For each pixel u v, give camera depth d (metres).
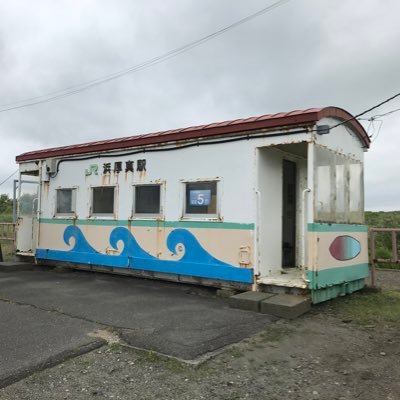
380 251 12.99
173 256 8.66
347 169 8.15
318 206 7.00
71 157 10.80
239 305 6.72
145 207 9.30
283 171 8.50
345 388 3.98
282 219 8.30
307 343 5.21
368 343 5.27
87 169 10.41
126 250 9.48
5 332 5.38
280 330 5.69
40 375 4.17
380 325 6.11
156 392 3.86
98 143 10.17
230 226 7.84
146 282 9.28
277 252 8.08
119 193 9.71
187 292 8.23
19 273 10.66
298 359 4.68
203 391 3.89
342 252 7.73
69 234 10.70
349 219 8.12
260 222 7.60
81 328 5.56
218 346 4.95
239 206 7.75
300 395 3.83
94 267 10.29
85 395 3.79
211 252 8.08
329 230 7.29
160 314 6.34
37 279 9.67
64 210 10.98
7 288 8.47
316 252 6.84
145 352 4.71
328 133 7.28
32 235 11.84
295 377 4.21
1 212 36.72
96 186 10.17
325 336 5.51
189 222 8.43
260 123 7.45
